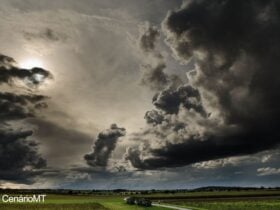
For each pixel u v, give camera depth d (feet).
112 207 281.54
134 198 332.60
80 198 479.41
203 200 391.86
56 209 256.52
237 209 252.83
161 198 462.19
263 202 337.93
